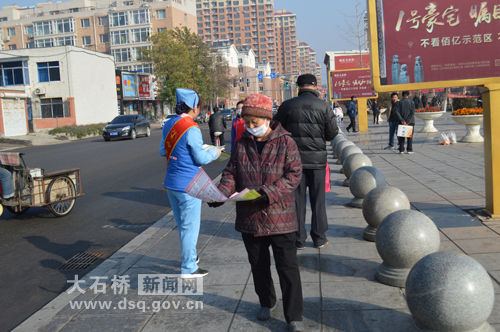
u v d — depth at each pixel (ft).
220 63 232.73
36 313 13.52
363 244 17.85
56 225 25.14
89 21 252.83
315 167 17.21
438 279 9.78
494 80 19.12
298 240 17.58
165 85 179.22
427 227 13.64
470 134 52.80
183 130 14.64
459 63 19.38
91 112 149.18
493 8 18.97
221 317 12.35
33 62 141.59
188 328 11.85
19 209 26.50
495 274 13.75
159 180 39.50
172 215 25.76
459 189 26.78
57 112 142.10
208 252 18.04
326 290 13.60
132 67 238.48
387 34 19.67
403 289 13.37
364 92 88.17
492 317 11.10
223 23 626.64
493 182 19.49
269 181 10.97
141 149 67.92
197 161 14.61
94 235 22.89
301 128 17.02
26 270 18.08
